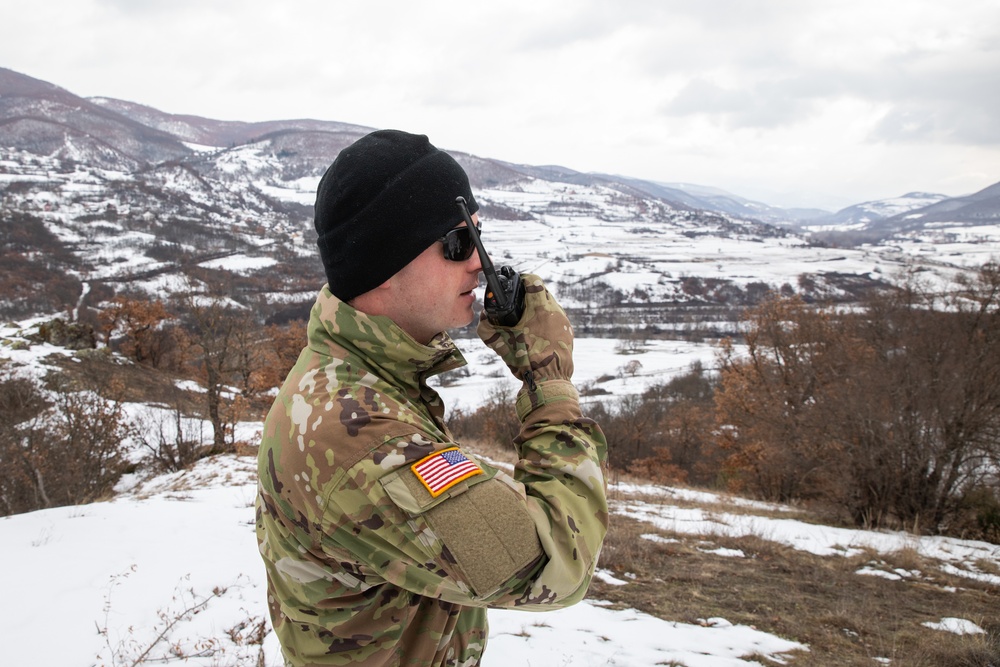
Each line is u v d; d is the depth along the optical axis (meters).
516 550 0.80
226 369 23.08
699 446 38.12
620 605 5.75
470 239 0.99
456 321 1.02
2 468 16.03
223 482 14.55
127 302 45.00
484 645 1.16
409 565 0.81
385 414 0.86
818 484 15.12
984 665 4.96
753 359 23.28
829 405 13.62
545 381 1.03
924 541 10.48
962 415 11.65
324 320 0.96
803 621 5.70
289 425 0.89
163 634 4.37
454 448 0.88
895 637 5.46
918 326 13.40
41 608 4.93
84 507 8.97
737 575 7.07
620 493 14.29
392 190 0.92
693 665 4.43
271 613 1.07
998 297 12.89
